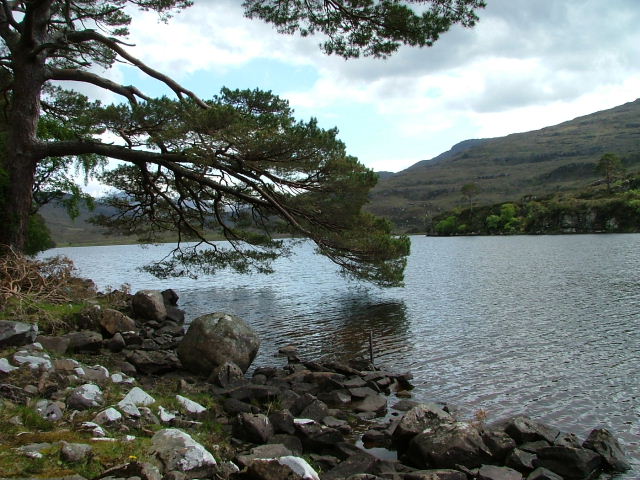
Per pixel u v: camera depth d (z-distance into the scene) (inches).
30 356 378.0
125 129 647.1
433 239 7106.3
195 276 877.2
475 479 328.2
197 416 381.1
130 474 213.3
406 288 1662.2
